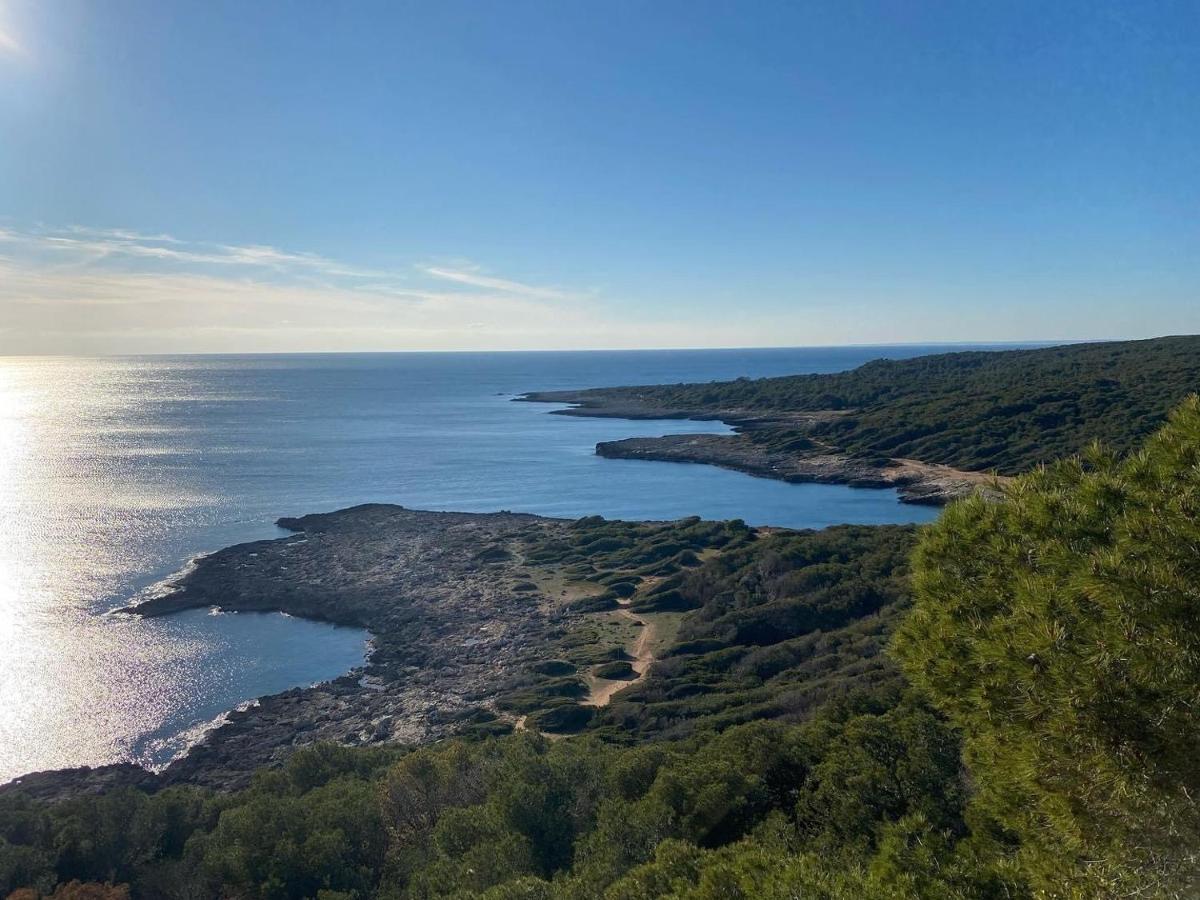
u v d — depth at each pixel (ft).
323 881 61.52
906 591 142.20
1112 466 27.94
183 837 76.13
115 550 221.25
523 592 182.39
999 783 29.07
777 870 34.35
